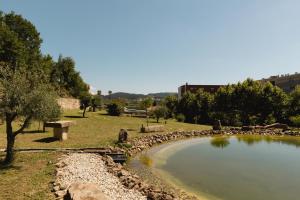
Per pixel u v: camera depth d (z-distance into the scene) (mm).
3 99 15078
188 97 62094
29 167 15570
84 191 10938
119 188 13695
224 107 58781
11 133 16188
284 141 35062
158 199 12484
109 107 53406
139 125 39875
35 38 67125
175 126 42812
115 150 22344
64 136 25156
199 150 27844
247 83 58594
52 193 11828
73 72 80938
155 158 23422
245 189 15750
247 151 27594
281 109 53781
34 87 15828
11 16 63094
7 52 52625
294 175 18734
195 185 16312
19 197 11211
